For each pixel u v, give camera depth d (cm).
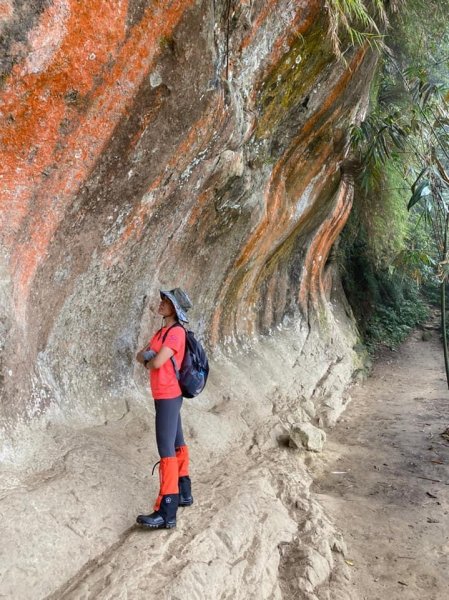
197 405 649
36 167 335
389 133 710
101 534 350
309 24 519
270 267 967
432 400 924
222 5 405
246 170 611
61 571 312
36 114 311
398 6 714
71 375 479
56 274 416
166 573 327
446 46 854
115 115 362
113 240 460
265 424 687
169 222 534
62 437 412
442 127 689
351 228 1288
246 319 929
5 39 270
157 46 355
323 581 403
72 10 287
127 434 487
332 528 474
